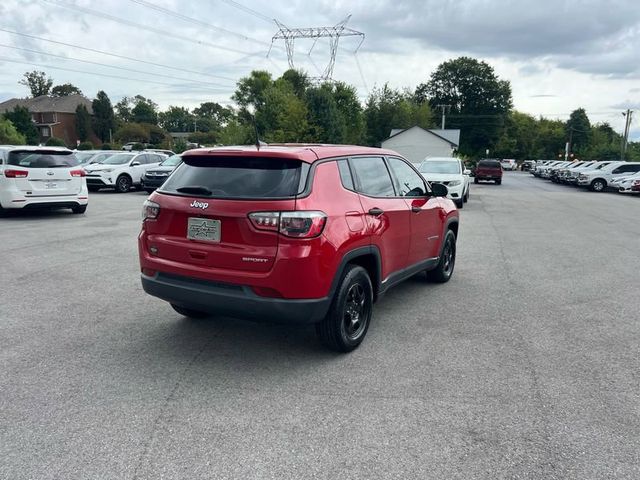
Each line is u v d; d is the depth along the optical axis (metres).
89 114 77.31
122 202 16.36
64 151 12.12
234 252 3.71
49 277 6.56
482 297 6.03
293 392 3.55
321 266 3.74
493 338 4.67
